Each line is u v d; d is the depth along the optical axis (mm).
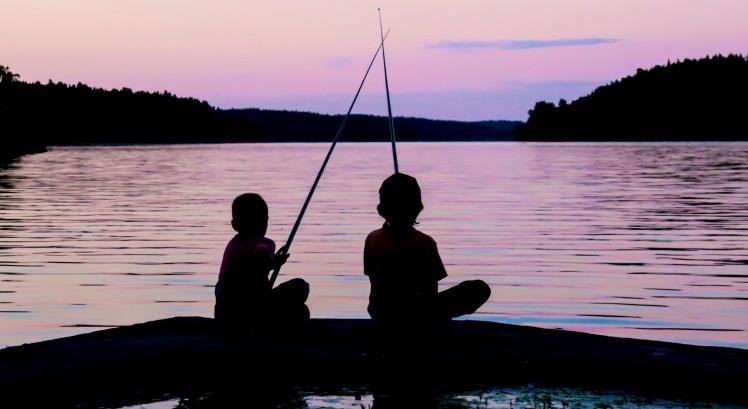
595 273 9703
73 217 17344
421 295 4191
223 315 4539
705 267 10148
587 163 49125
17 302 7859
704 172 36656
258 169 44281
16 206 20188
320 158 65938
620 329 6695
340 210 18766
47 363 4020
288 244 4797
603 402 3697
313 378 4113
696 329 6688
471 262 10656
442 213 17750
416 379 4082
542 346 4344
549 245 12375
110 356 4125
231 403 3725
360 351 4223
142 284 8969
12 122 87438
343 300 8008
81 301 7926
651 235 13656
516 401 3711
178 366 4133
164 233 14266
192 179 33719
